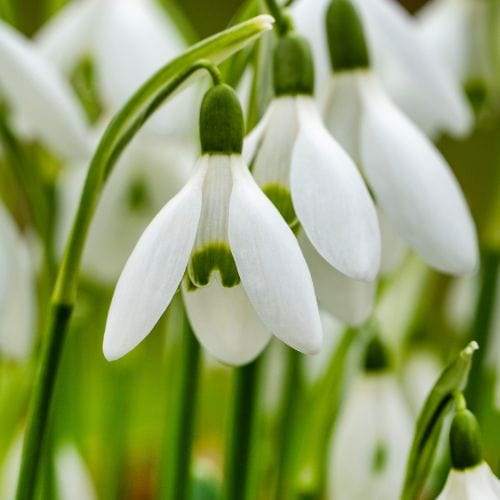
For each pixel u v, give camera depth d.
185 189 0.32
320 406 0.39
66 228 0.40
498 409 0.40
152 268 0.32
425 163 0.34
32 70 0.37
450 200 0.34
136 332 0.31
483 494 0.33
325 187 0.32
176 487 0.37
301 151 0.33
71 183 0.40
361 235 0.32
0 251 0.37
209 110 0.32
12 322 0.38
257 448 0.38
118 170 0.40
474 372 0.39
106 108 0.40
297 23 0.37
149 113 0.33
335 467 0.38
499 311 0.40
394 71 0.39
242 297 0.33
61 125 0.37
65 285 0.33
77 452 0.40
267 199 0.32
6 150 0.38
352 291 0.34
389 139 0.34
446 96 0.36
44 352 0.34
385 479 0.38
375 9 0.36
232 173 0.32
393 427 0.38
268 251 0.32
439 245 0.33
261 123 0.34
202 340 0.33
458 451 0.33
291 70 0.33
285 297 0.31
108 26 0.40
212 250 0.32
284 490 0.40
